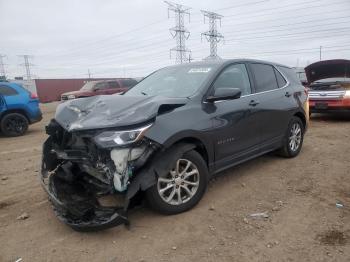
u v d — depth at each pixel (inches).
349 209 167.8
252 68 220.5
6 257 136.9
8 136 440.8
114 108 158.1
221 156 183.9
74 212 149.2
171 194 162.2
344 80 443.8
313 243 138.7
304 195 185.6
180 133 157.8
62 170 179.2
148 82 215.5
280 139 237.1
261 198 182.5
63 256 136.1
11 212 177.9
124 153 144.5
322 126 408.2
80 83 1866.4
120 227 155.3
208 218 161.3
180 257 132.3
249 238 143.7
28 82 1754.4
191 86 186.1
